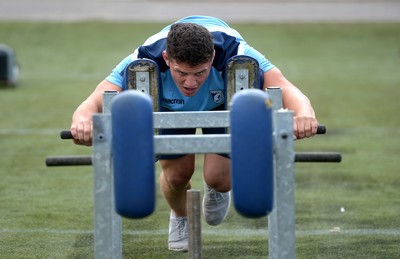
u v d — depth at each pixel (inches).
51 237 695.1
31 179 913.5
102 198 432.1
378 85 1630.2
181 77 494.9
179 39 485.1
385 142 1115.3
